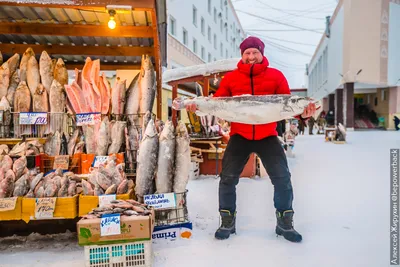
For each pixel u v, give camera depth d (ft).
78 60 13.44
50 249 7.64
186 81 19.70
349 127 70.90
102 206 6.98
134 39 12.01
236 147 8.44
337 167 20.93
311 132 73.41
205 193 13.50
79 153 9.23
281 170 8.16
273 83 8.21
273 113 7.57
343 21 71.77
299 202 11.80
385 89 78.48
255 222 9.55
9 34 11.10
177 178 8.45
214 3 79.30
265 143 8.32
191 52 58.75
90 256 6.39
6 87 9.73
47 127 9.52
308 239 8.09
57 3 8.51
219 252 7.34
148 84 10.07
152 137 8.32
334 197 12.48
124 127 9.46
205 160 18.69
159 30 11.39
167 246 7.73
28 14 10.09
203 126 18.65
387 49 68.85
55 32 10.80
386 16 67.46
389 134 58.70
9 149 9.47
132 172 9.29
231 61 18.38
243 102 7.62
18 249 7.65
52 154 9.24
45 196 7.60
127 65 13.85
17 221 8.59
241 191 13.98
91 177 7.98
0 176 7.66
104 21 10.70
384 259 6.89
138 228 6.48
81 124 9.51
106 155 9.27
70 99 9.75
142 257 6.52
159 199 8.18
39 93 9.61
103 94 9.94
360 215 10.07
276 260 6.89
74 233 8.67
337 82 77.66
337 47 78.02
